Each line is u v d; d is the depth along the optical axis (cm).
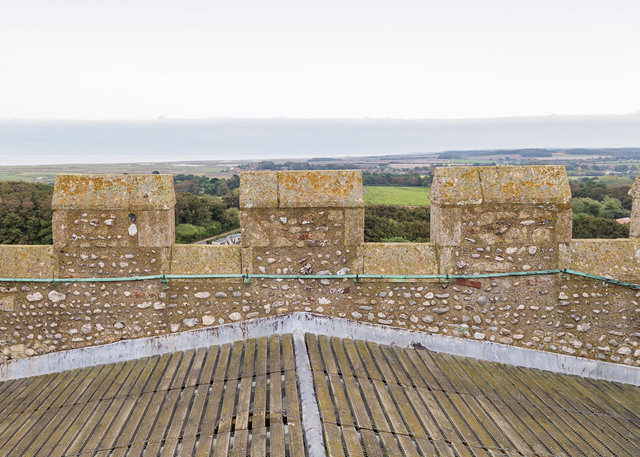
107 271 511
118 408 395
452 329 529
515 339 528
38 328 514
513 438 357
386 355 488
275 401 370
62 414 392
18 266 509
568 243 521
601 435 382
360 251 523
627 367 520
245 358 459
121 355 507
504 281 525
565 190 518
